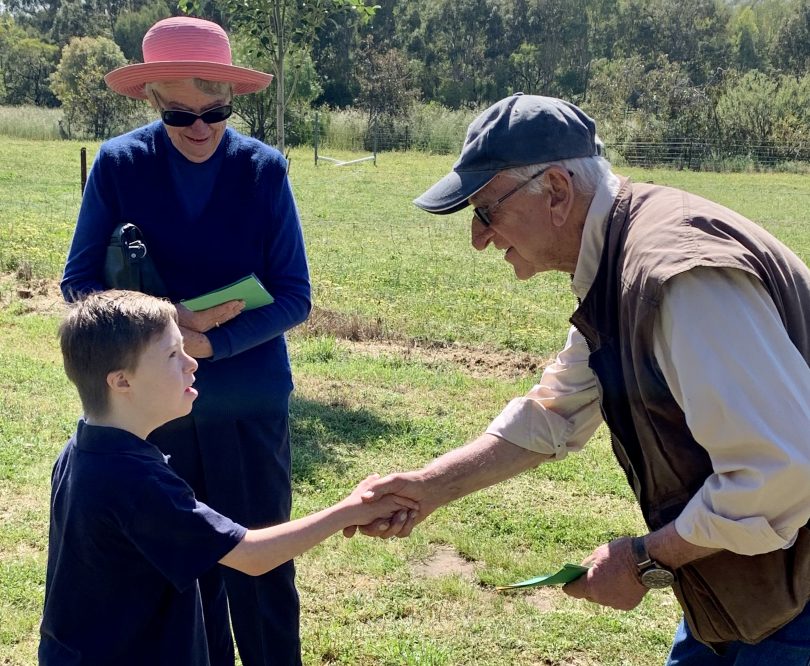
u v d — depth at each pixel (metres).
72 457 2.18
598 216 2.10
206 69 2.75
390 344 8.91
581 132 2.16
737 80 40.53
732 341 1.82
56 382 7.14
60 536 2.19
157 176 2.88
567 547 4.91
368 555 4.64
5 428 6.11
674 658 2.51
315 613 4.09
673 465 2.06
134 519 2.08
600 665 3.81
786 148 36.22
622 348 2.04
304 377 7.63
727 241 1.90
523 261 2.29
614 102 41.41
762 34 75.19
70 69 42.81
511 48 70.81
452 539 4.89
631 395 2.06
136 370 2.11
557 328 9.66
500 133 2.13
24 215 15.64
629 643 3.96
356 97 59.38
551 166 2.12
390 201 21.30
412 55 69.62
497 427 2.68
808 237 17.86
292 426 6.46
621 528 5.13
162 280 2.91
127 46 74.12
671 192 2.08
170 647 2.22
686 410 1.88
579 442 2.71
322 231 16.12
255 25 9.52
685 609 2.24
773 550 1.94
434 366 8.23
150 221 2.89
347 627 3.98
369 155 35.91
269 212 2.97
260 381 2.96
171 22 2.87
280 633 3.10
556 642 3.94
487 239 2.29
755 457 1.82
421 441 6.32
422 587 4.35
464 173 2.20
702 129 37.50
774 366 1.81
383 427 6.55
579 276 2.17
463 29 70.25
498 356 8.64
